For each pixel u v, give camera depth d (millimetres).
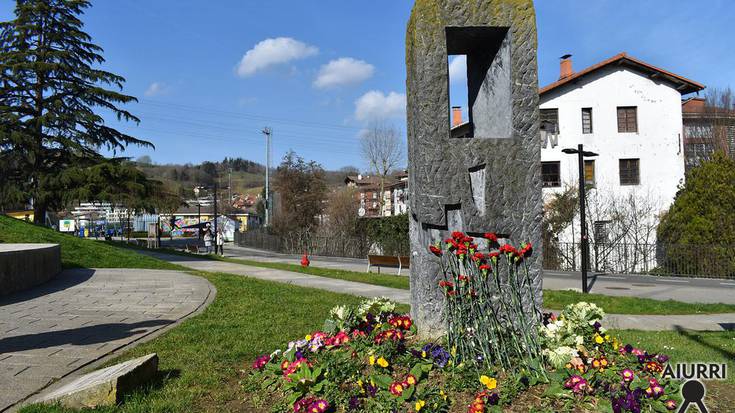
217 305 9492
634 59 30984
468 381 4039
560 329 4598
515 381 4016
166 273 15797
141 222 80312
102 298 10336
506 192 5012
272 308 9211
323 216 52312
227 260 25562
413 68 5281
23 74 31000
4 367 5285
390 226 33188
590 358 4480
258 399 4344
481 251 5020
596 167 31094
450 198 4977
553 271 26047
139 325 7551
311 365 4336
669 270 23141
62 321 7867
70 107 32031
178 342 6402
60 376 5012
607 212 29688
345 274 17938
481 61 5816
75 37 32625
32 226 19812
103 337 6695
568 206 29016
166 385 4711
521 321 4516
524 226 5012
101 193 29500
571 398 3828
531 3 5219
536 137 5113
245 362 5570
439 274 4980
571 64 32781
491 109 5582
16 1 31984
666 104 31516
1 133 28875
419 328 5047
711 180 22438
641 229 28844
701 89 31297
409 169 5633
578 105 31234
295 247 42656
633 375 4020
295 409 3846
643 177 31125
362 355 4555
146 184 32156
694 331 8289
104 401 4137
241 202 116750
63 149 31453
